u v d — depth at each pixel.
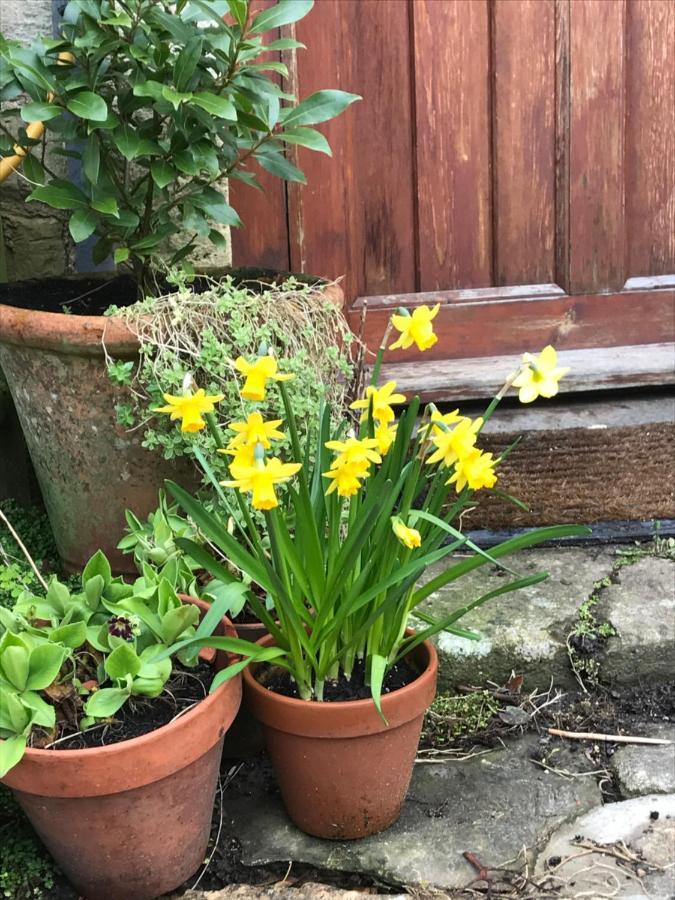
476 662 1.41
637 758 1.30
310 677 1.15
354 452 0.98
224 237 1.61
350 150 1.69
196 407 1.00
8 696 1.00
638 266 1.79
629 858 1.15
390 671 1.19
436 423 1.03
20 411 1.43
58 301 1.53
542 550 1.65
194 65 1.29
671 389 1.78
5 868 1.14
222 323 1.28
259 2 1.62
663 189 1.76
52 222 1.67
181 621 1.10
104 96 1.40
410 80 1.68
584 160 1.72
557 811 1.22
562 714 1.39
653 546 1.65
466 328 1.77
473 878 1.13
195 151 1.37
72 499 1.41
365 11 1.65
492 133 1.71
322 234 1.71
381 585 1.07
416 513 1.08
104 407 1.32
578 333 1.79
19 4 1.58
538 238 1.76
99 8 1.32
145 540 1.25
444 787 1.26
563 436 1.63
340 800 1.14
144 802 1.03
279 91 1.39
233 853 1.17
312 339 1.33
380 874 1.14
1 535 1.56
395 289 1.75
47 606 1.15
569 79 1.69
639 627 1.42
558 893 1.11
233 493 1.26
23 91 1.37
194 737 1.03
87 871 1.06
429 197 1.72
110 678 1.11
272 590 1.11
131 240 1.48
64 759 0.98
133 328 1.26
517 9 1.67
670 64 1.71
